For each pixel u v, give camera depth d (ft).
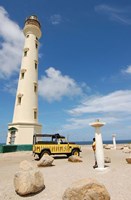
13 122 103.50
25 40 122.11
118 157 73.05
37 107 110.32
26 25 122.31
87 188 21.39
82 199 20.90
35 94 110.32
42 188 27.68
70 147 73.61
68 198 21.39
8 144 98.02
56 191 26.66
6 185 30.63
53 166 48.60
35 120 105.91
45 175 36.22
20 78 111.55
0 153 86.33
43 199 24.31
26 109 103.14
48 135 74.23
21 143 95.20
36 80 113.91
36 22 123.85
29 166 29.19
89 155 82.28
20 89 108.06
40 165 47.60
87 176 34.22
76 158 56.59
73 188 21.54
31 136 98.12
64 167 44.98
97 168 40.11
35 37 123.03
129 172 36.99
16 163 59.62
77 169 41.50
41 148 69.56
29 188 25.81
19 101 106.11
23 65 113.91
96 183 22.00
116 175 34.42
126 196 23.73
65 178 33.17
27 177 26.50
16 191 26.43
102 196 21.39
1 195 26.30
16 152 89.20
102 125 42.16
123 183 29.09
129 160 50.88
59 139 73.36
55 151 70.69
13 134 99.25
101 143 41.73
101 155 40.75
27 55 115.24
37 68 118.62
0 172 43.19
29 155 83.76
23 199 24.84
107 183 29.30
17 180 26.63
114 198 23.25
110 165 47.44
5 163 60.54
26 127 98.27
